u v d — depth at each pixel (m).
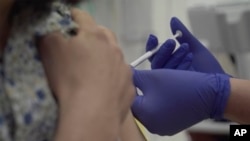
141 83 1.03
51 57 0.47
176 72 1.03
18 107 0.43
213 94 1.02
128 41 1.93
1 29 0.45
